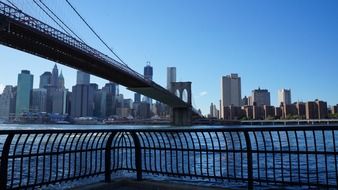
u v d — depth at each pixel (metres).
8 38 49.38
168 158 18.91
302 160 20.69
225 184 10.27
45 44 53.06
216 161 19.80
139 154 8.05
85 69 68.56
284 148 25.28
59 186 9.87
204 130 7.34
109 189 7.56
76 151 7.46
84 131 7.24
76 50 56.75
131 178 8.16
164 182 7.59
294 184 6.70
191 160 19.94
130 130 7.99
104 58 66.31
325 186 6.39
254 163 19.14
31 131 6.29
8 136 6.01
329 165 18.56
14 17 44.91
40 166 17.34
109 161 7.90
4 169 5.97
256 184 9.03
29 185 6.55
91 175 7.71
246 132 6.94
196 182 10.66
